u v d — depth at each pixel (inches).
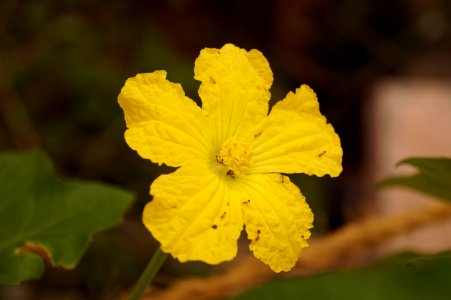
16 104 27.2
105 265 24.1
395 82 34.3
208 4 33.7
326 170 15.8
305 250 19.0
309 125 16.0
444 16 38.4
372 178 28.4
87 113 28.0
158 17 32.4
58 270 24.0
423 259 14.9
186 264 24.6
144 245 25.3
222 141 15.8
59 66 28.4
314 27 35.7
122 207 18.0
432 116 29.4
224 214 14.9
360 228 19.2
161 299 18.1
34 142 27.1
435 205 19.4
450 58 37.6
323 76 35.4
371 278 14.5
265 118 16.0
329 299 14.5
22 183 18.1
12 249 17.3
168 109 15.0
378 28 37.6
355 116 34.9
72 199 18.0
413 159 16.7
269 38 35.1
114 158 28.0
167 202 14.5
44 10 29.0
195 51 34.1
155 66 28.5
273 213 15.3
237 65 15.9
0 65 27.7
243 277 18.3
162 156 14.9
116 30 29.9
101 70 28.1
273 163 15.8
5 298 23.6
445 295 14.3
